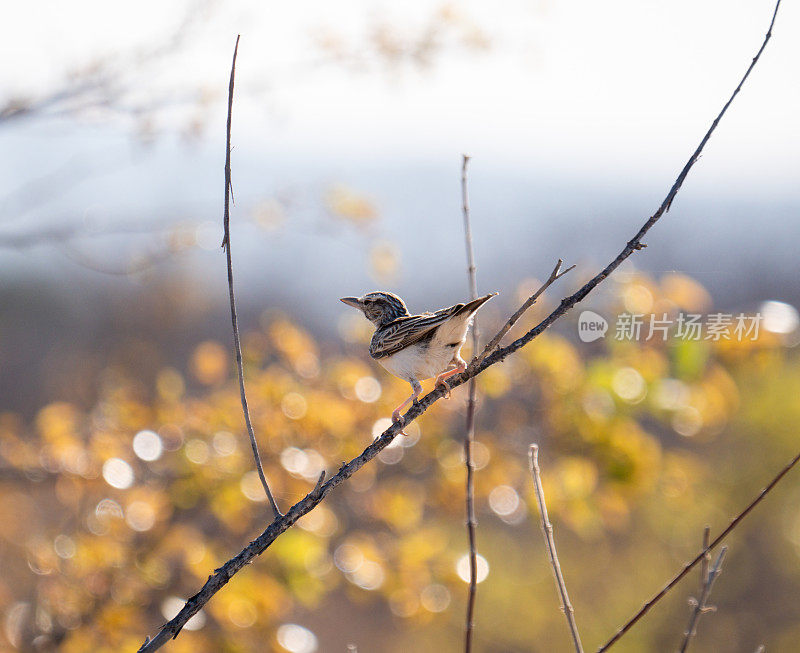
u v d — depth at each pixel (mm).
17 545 13719
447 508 13367
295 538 11820
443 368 8562
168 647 11570
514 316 6098
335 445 12523
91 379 22906
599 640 23703
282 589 12008
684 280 10195
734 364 10742
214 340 35000
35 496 15320
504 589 24656
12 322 36469
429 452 13094
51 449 12211
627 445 12523
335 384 13000
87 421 13305
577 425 12445
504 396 13289
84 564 11875
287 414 12070
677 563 23500
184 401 13289
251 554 5508
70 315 36031
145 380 26484
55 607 11891
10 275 37062
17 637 12422
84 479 12000
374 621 26609
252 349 13094
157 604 12281
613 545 24219
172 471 12391
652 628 23609
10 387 33906
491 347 6242
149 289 33844
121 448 12422
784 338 9836
